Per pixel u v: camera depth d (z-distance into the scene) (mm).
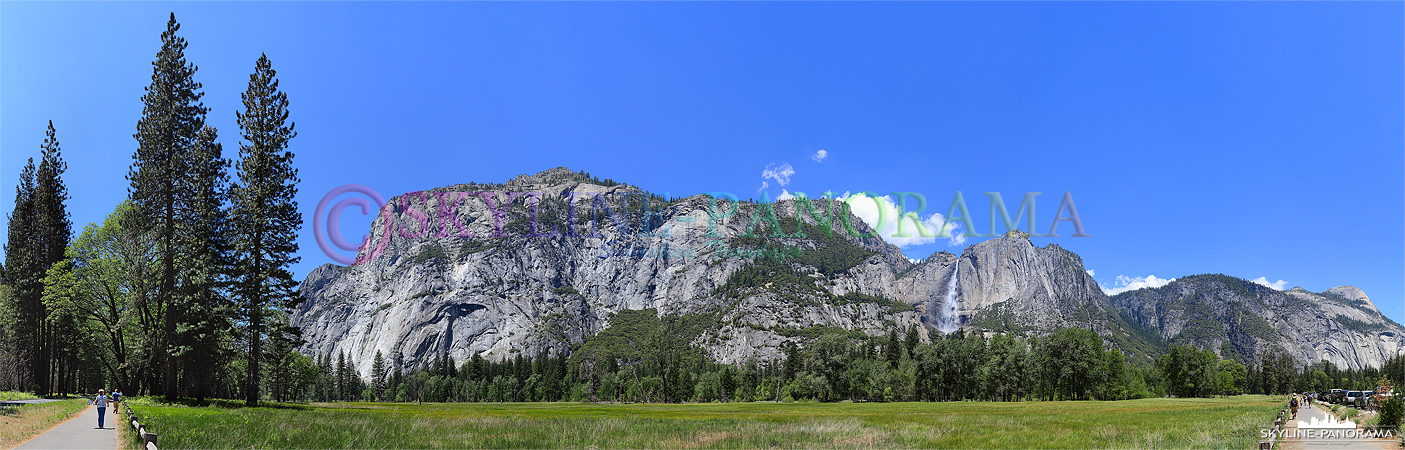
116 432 28156
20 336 77562
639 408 103375
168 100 59781
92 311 65125
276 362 59156
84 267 62625
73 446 23328
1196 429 37312
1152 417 53844
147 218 58125
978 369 134750
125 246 61219
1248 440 26734
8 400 57531
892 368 150875
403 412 54562
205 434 26625
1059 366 124938
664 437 33156
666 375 181500
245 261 55844
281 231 57594
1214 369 158750
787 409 92125
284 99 58938
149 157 58812
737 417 59625
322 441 27469
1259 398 130000
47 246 79250
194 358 55500
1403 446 23922
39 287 77875
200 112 61469
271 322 56219
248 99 57969
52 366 82250
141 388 68250
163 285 58000
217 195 60188
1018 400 133375
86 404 50688
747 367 180125
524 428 36031
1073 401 117375
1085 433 36688
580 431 34938
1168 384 150625
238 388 100188
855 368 143375
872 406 102750
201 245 57062
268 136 58156
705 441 31734
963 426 43188
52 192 79812
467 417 44562
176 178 58906
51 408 42406
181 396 58188
